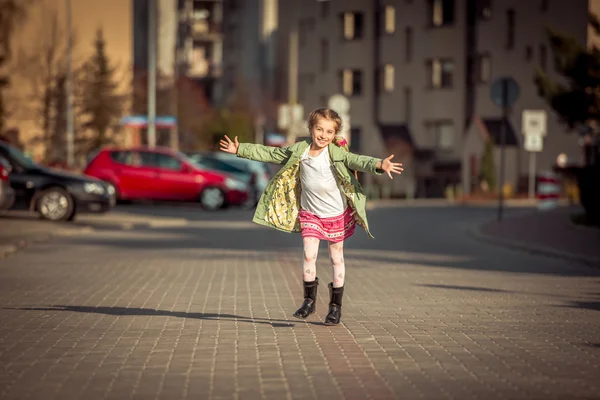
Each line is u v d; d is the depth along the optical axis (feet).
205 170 135.64
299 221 37.22
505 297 46.09
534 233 89.61
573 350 32.04
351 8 288.71
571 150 229.66
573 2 227.61
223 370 28.55
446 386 26.58
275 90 321.52
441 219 124.67
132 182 134.72
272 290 48.29
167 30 344.08
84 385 26.66
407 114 275.80
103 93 215.31
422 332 35.50
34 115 219.82
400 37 277.23
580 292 48.29
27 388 26.32
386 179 264.31
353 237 90.12
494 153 237.25
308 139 36.35
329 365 29.30
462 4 260.62
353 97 288.71
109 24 235.81
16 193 98.32
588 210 96.32
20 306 42.09
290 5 320.91
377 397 25.30
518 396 25.46
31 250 71.46
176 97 249.96
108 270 57.82
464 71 260.83
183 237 87.25
